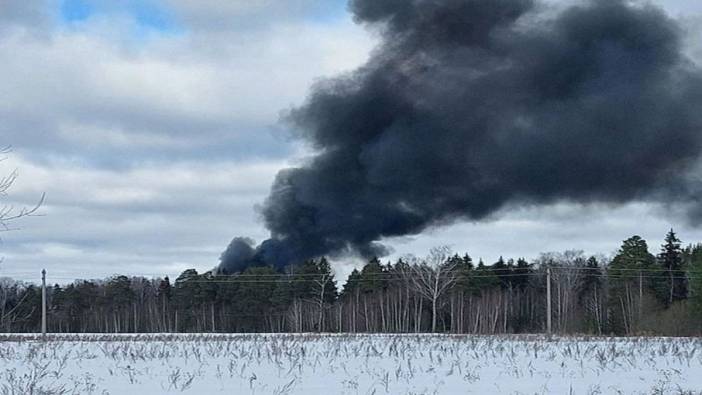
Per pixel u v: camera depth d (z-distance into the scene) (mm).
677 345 23859
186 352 20906
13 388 13234
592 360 19453
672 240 88438
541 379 15586
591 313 80688
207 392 13578
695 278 60125
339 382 14930
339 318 82750
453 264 81438
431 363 18719
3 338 33844
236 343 25422
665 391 13914
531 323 85250
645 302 65438
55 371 16156
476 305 82000
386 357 20203
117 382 14977
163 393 13477
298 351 21078
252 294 89938
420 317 79688
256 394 13336
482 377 15859
